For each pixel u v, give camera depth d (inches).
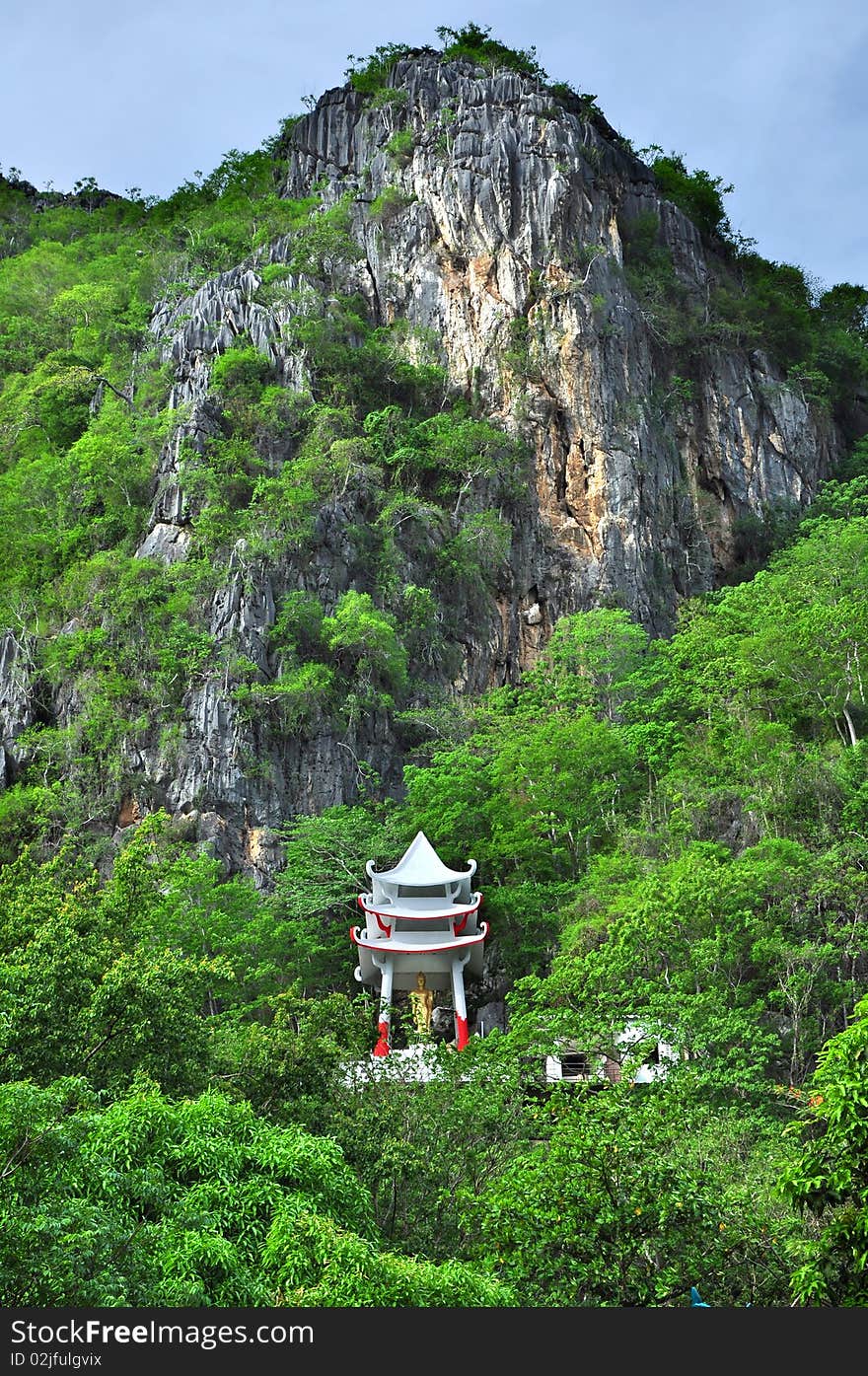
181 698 2888.8
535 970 2290.8
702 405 4160.9
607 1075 1524.4
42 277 4603.8
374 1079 1369.3
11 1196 801.6
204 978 1315.2
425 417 3759.8
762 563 3966.5
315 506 3198.8
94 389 3801.7
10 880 1644.9
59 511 3440.0
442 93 4480.8
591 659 3115.2
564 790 2541.8
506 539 3464.6
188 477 3221.0
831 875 1881.2
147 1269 813.9
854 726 2539.4
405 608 3225.9
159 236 4849.9
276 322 3695.9
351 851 2598.4
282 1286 872.3
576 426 3752.5
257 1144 1009.5
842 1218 853.8
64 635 3061.0
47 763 2871.6
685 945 1779.0
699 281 4552.2
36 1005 1119.6
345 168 4621.1
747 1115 1519.4
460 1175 1197.1
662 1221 918.4
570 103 4660.4
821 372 4549.7
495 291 3944.4
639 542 3671.3
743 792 2244.1
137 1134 973.8
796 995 1704.0
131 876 1587.1
